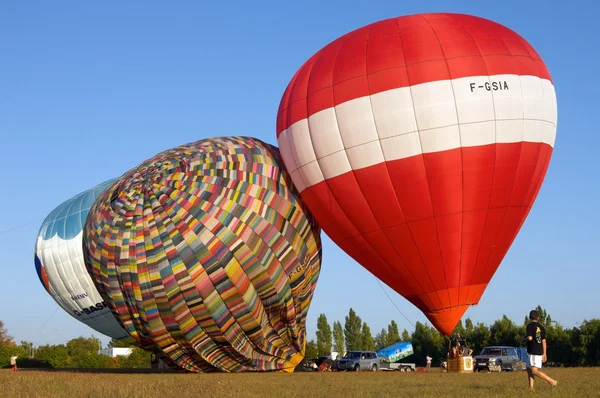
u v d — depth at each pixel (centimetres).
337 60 2425
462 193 2248
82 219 3862
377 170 2277
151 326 2397
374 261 2441
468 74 2245
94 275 2550
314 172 2420
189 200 2428
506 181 2266
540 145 2314
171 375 2339
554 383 1342
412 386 1614
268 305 2484
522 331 6103
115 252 2420
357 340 8250
